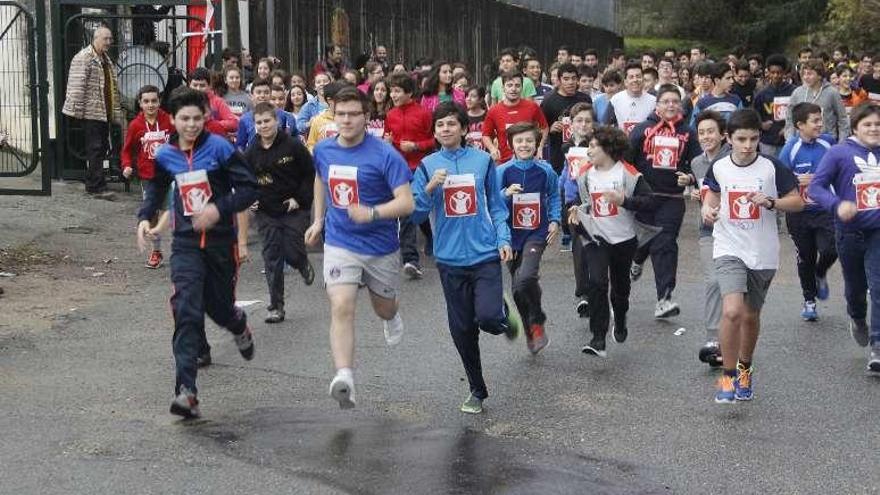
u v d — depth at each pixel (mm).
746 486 7285
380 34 31656
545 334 10625
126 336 11047
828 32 52812
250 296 13227
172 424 8250
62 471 7223
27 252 15148
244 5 24828
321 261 15625
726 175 9172
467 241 8703
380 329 11641
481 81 39938
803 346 11258
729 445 8102
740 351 9281
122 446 7715
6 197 18922
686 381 9867
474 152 8836
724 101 16406
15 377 9430
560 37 49500
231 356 10398
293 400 8992
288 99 19094
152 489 6957
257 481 7121
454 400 9156
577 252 12273
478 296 8625
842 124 17203
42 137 18141
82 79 19531
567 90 17391
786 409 9047
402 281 14469
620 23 68688
